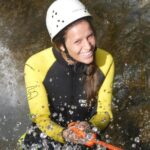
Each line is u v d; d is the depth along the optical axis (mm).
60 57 2830
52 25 2668
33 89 2854
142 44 4832
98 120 2824
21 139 3104
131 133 4090
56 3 2664
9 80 5316
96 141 2500
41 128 2797
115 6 5359
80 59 2627
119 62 4738
